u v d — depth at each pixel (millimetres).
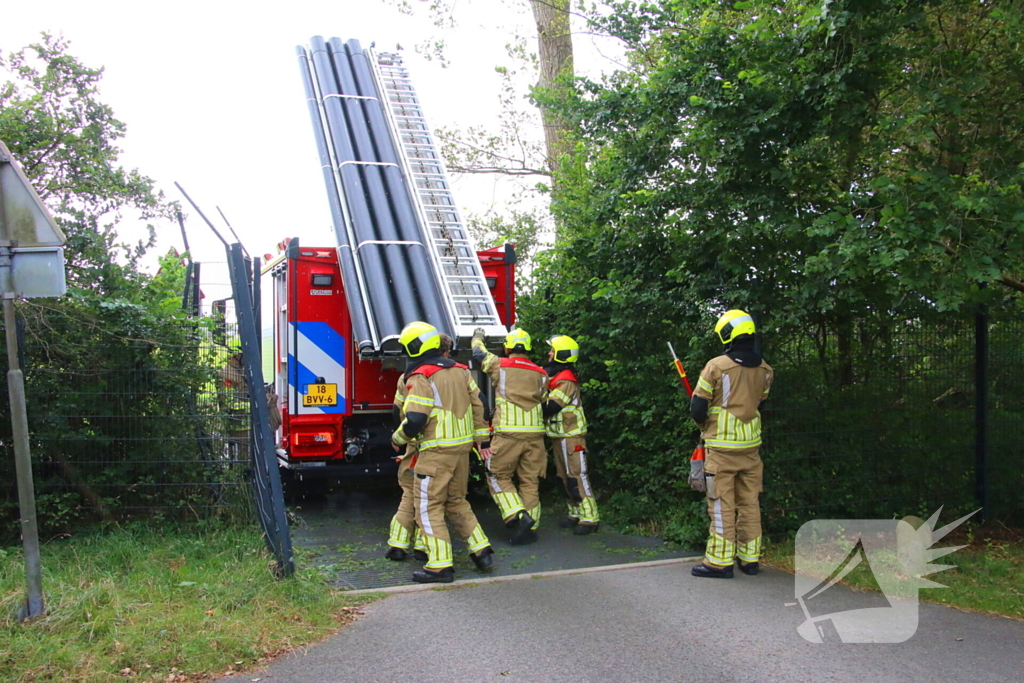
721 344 7031
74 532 6617
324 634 4879
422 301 8016
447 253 8602
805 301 6355
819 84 6375
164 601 5137
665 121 7270
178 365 6895
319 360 8656
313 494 9969
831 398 7156
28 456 4809
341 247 8344
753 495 6211
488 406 8523
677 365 6688
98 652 4375
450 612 5312
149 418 6793
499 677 4250
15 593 4961
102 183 7730
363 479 10344
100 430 6711
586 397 8820
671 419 7672
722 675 4266
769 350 6965
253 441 6410
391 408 8875
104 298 7070
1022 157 6785
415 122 9945
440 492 6191
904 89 6969
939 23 7148
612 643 4730
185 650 4418
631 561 6648
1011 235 5949
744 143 6645
